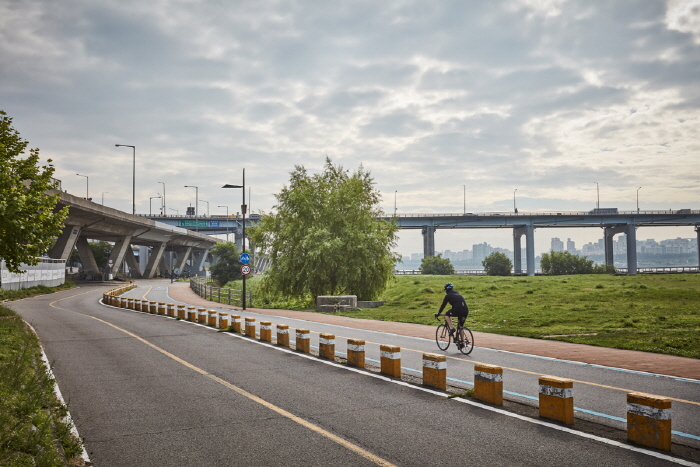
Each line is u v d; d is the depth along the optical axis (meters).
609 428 7.08
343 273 34.62
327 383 9.96
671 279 44.34
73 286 64.06
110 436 6.84
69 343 15.85
